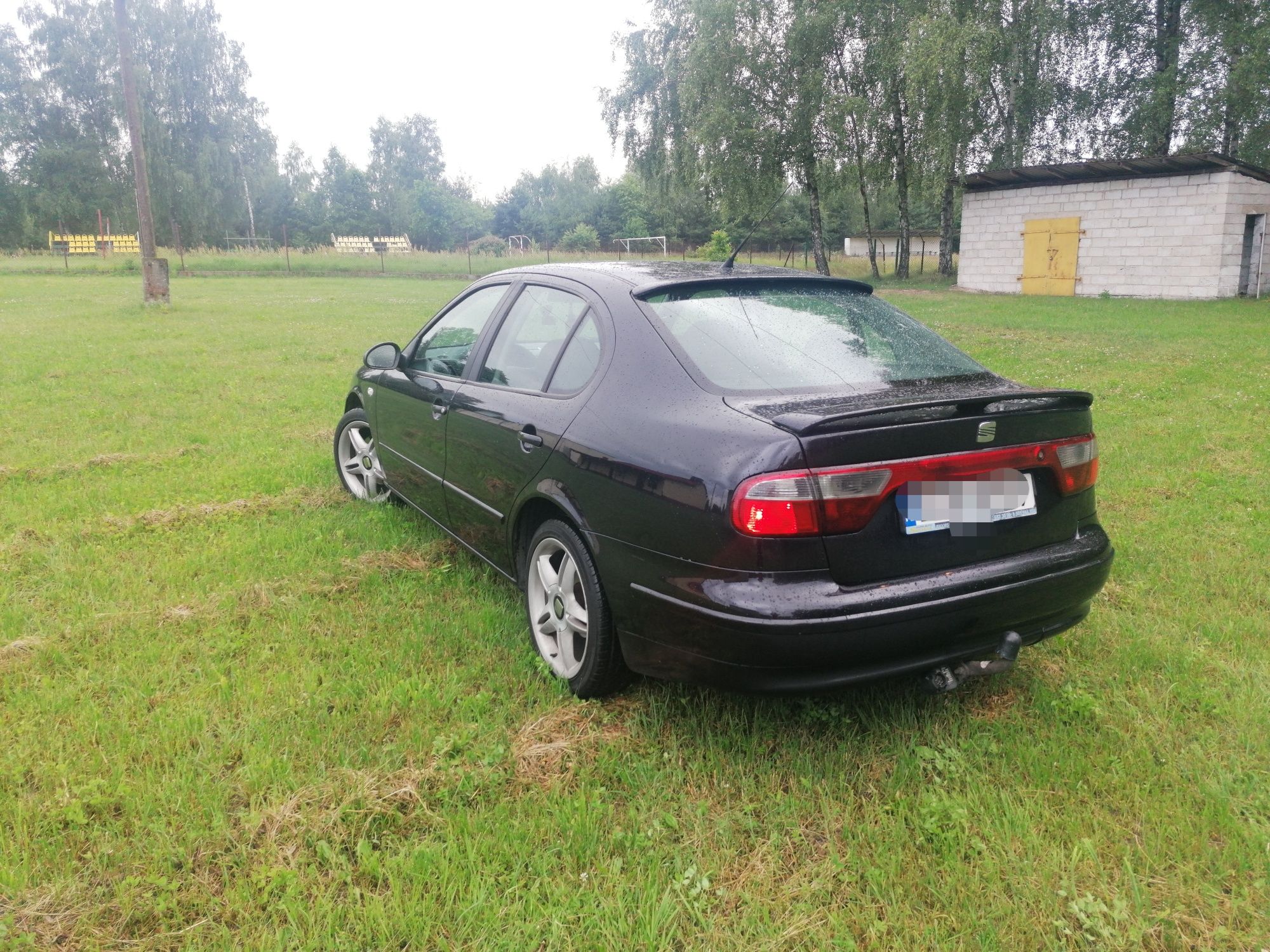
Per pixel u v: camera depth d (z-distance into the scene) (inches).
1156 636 144.6
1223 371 429.7
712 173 1283.2
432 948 82.0
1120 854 94.8
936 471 101.8
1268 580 169.9
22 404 342.0
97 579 165.8
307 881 88.7
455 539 173.6
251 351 513.7
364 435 218.8
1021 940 83.2
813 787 105.7
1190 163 905.5
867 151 1269.7
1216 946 83.0
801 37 1199.6
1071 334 613.6
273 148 3304.6
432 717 121.0
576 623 126.0
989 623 106.8
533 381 139.9
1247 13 1181.7
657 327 122.0
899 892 88.5
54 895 86.7
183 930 83.4
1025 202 1067.9
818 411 101.8
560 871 92.1
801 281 142.3
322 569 173.5
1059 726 117.2
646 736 115.6
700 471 101.1
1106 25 1325.0
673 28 1443.2
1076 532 119.3
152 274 788.0
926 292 1154.7
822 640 96.0
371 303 921.5
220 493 226.4
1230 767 110.0
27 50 2945.4
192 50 2987.2
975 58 1113.4
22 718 118.2
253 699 123.8
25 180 2869.1
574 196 3690.9
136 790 102.3
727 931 84.4
